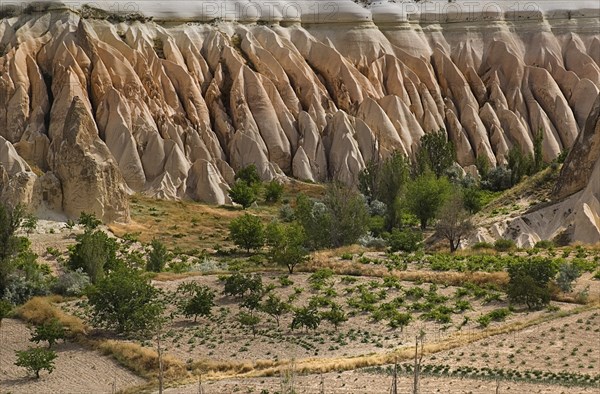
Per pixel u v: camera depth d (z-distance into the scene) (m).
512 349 75.62
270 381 70.88
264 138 170.00
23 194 121.56
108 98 160.62
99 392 72.12
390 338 81.88
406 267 101.69
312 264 102.88
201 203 146.88
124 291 85.81
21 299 94.38
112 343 81.06
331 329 84.81
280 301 90.50
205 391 68.81
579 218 112.44
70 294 96.19
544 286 89.00
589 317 82.06
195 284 95.06
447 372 70.88
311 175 166.12
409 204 131.25
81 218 119.31
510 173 158.88
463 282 95.50
